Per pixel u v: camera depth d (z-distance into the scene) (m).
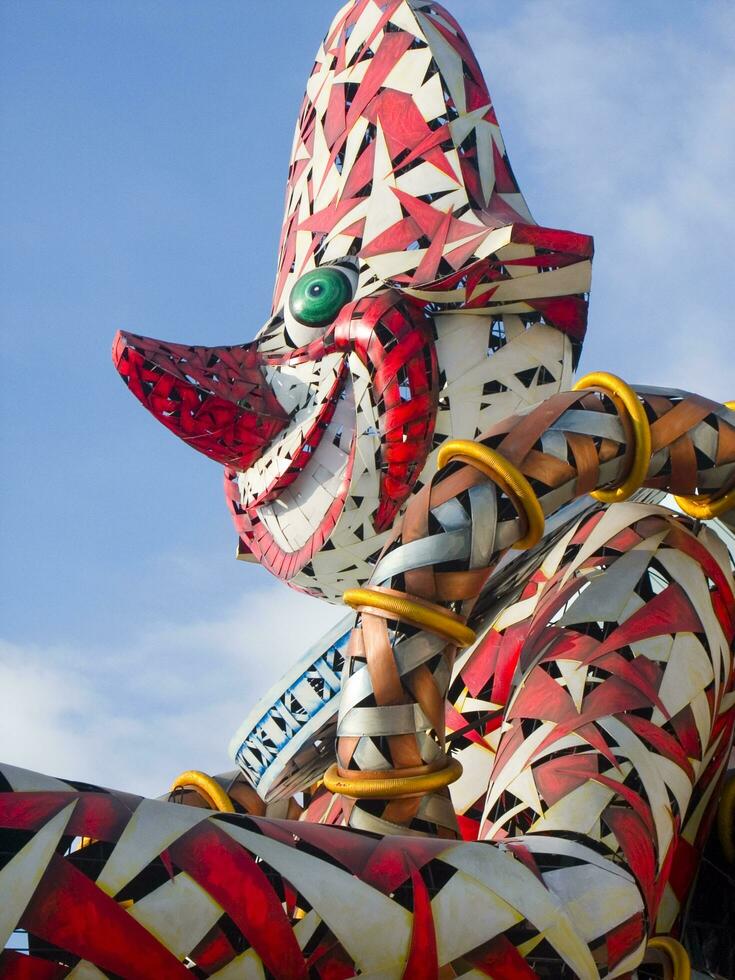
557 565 12.12
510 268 14.20
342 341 14.33
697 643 10.60
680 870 11.23
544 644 10.82
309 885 7.76
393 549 9.91
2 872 7.01
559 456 10.14
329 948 7.76
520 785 9.96
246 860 7.67
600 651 10.39
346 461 14.73
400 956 7.88
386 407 14.01
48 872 7.08
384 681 9.61
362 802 9.62
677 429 10.84
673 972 10.30
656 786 9.80
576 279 14.48
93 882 7.16
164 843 7.49
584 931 8.57
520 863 8.65
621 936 8.77
